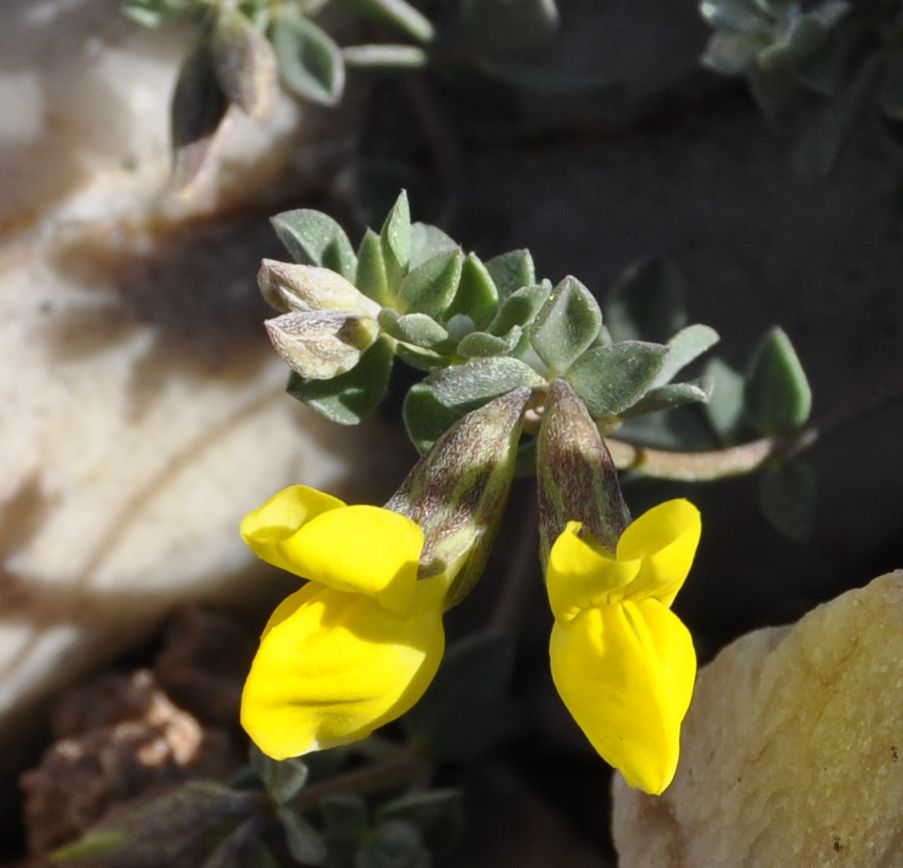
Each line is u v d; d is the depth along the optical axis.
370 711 0.08
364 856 0.11
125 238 0.12
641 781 0.08
